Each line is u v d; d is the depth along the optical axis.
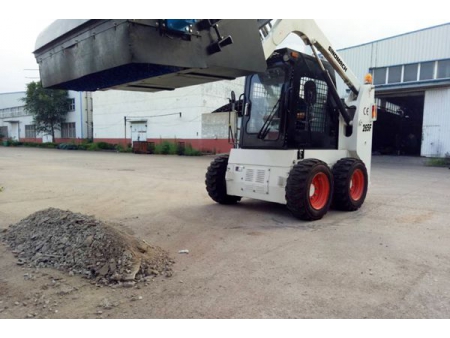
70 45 3.35
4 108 46.50
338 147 6.23
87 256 3.31
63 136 38.88
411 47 18.34
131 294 2.81
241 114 6.09
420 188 8.73
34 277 3.10
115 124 31.11
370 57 19.89
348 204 5.74
